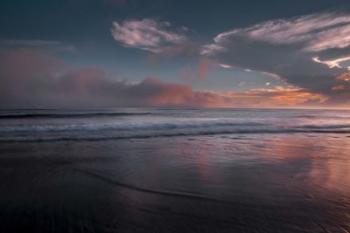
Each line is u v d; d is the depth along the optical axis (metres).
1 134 10.59
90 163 6.43
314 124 19.22
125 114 28.53
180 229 3.01
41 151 7.85
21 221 3.20
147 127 14.20
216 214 3.45
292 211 3.57
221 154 7.86
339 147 9.46
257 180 5.14
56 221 3.22
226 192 4.38
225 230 3.00
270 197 4.14
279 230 3.01
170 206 3.72
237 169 6.04
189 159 7.09
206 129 14.59
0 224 3.09
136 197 4.11
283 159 7.23
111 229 3.01
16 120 17.47
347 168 6.24
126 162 6.61
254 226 3.11
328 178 5.34
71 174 5.42
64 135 11.02
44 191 4.34
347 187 4.73
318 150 8.76
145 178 5.20
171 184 4.81
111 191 4.39
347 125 18.81
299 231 2.99
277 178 5.30
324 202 3.94
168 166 6.25
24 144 9.05
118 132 12.41
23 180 4.93
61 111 30.69
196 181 5.02
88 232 2.94
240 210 3.59
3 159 6.66
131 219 3.29
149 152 8.02
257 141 10.83
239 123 17.61
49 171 5.61
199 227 3.07
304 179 5.23
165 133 12.71
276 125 17.55
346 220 3.30
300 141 11.00
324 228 3.07
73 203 3.82
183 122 16.67
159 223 3.17
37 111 29.38
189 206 3.73
